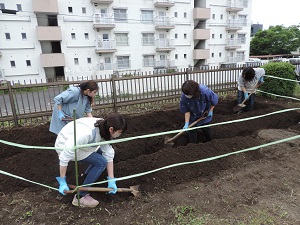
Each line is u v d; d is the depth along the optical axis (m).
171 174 3.31
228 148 3.97
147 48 21.34
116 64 20.34
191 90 3.44
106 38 19.61
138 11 20.09
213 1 23.50
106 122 2.29
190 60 24.02
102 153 2.74
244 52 27.22
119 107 6.96
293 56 38.91
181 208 2.62
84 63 19.52
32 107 9.83
